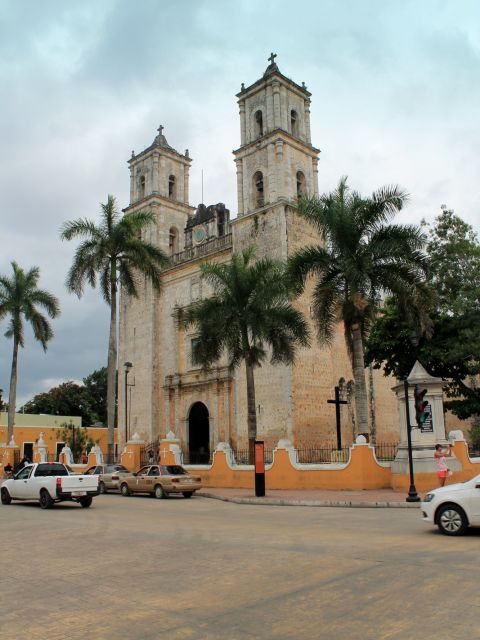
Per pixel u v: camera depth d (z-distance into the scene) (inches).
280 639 233.1
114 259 1438.2
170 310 1927.9
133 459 1521.9
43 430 2405.3
